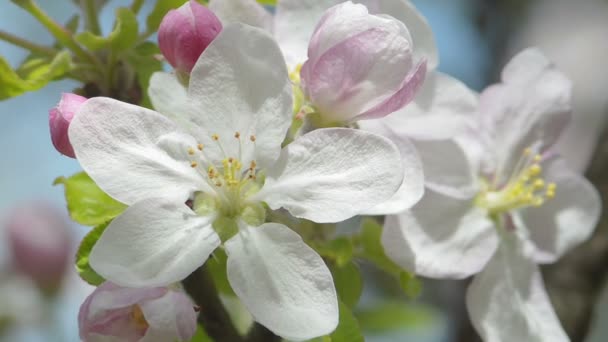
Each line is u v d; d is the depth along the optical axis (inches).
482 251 9.3
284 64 8.1
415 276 9.3
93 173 7.8
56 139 8.1
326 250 8.7
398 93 8.4
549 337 9.5
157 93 8.3
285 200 8.1
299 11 9.2
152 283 7.7
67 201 8.6
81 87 9.3
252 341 8.8
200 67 8.1
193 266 7.9
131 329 7.9
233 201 8.2
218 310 8.7
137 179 7.9
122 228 7.8
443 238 9.3
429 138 9.0
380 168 8.0
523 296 9.6
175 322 7.8
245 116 8.2
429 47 9.0
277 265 8.0
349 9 8.4
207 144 8.2
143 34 9.3
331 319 7.8
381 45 8.4
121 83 9.2
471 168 9.5
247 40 8.1
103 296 7.8
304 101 8.6
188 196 8.1
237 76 8.2
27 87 8.8
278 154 8.2
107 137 7.9
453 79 9.1
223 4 8.9
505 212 9.6
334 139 8.1
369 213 8.4
